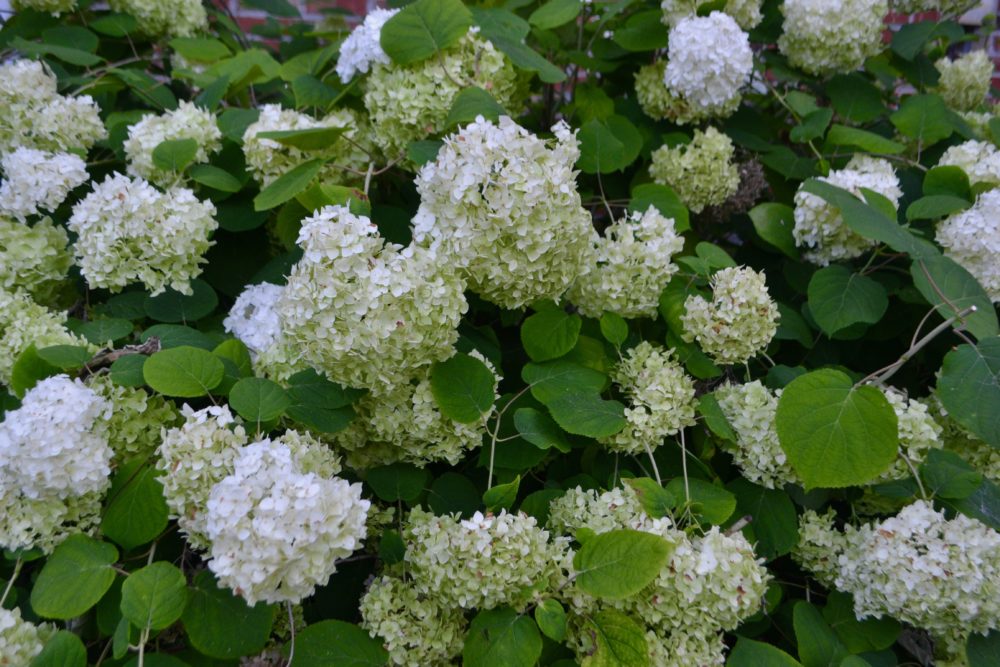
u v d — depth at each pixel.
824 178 0.98
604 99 1.10
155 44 1.23
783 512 0.79
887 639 0.75
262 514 0.56
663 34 1.08
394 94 0.85
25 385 0.71
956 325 0.78
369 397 0.74
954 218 0.92
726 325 0.79
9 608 0.69
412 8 0.84
